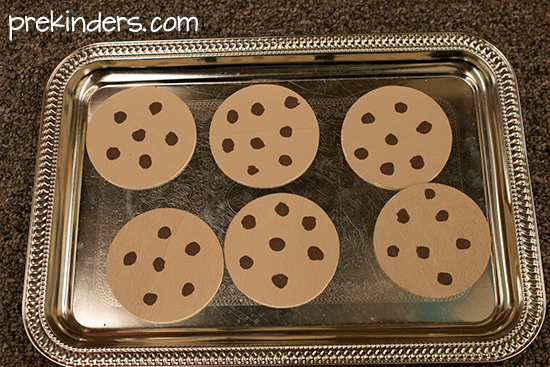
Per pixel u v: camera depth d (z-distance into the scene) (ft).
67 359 1.29
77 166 1.41
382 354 1.28
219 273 1.34
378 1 1.50
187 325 1.33
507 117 1.38
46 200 1.36
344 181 1.39
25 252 1.40
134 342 1.32
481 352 1.28
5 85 1.47
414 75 1.44
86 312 1.34
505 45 1.47
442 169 1.39
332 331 1.32
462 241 1.34
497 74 1.41
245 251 1.34
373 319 1.32
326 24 1.50
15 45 1.49
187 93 1.44
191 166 1.40
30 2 1.50
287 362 1.28
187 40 1.42
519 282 1.32
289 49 1.42
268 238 1.35
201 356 1.28
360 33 1.43
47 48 1.49
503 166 1.37
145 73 1.45
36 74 1.48
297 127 1.40
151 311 1.32
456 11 1.49
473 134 1.40
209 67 1.44
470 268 1.33
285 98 1.42
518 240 1.33
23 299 1.31
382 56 1.43
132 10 1.51
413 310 1.32
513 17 1.48
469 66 1.43
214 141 1.40
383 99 1.41
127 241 1.36
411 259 1.33
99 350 1.29
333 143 1.40
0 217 1.42
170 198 1.39
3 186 1.43
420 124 1.40
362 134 1.39
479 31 1.48
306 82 1.44
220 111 1.41
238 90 1.43
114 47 1.42
